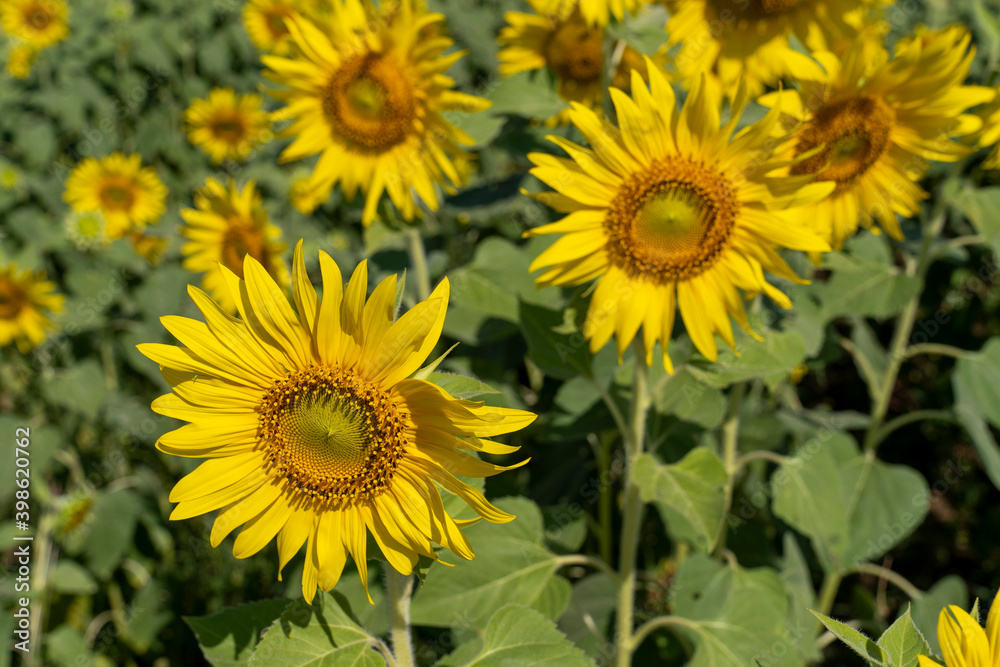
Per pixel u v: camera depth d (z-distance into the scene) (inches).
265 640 26.4
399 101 36.5
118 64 72.7
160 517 46.0
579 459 41.6
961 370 39.3
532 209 40.3
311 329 26.0
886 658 24.0
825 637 40.4
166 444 26.0
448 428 25.7
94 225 48.9
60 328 47.3
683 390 35.3
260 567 43.8
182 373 26.1
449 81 36.3
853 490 39.9
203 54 73.0
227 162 66.9
